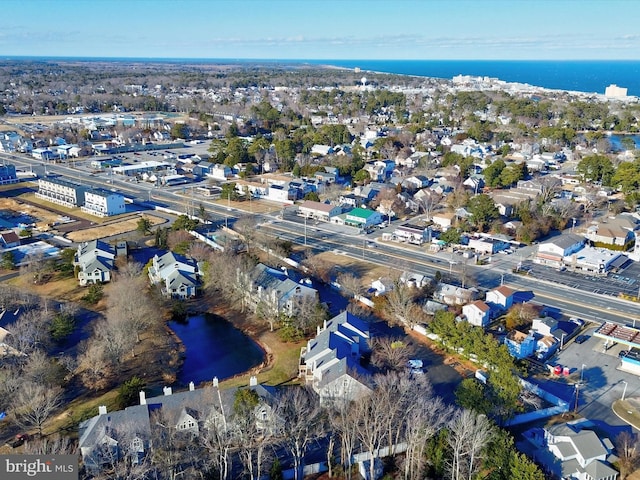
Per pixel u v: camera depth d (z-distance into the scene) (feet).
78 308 321.52
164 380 254.68
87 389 243.81
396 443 207.72
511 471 181.98
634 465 199.31
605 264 391.86
